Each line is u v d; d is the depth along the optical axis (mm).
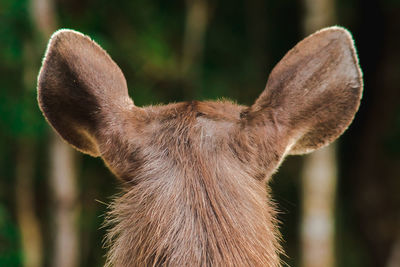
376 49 23938
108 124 5109
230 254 4562
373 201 23719
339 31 5223
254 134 5035
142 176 4906
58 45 5176
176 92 20281
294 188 21656
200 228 4633
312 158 17156
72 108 5191
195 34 20203
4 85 17453
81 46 5227
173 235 4621
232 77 21156
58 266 17656
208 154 4918
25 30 16422
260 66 21703
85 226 19641
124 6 19344
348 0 22672
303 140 5277
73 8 18844
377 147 23969
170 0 20328
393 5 22844
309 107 5172
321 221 17047
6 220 17125
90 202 19719
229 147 4977
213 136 5004
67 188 17625
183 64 20078
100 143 5113
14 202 19531
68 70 5176
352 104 5207
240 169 4906
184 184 4793
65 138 5293
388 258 23281
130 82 19438
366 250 23750
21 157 19203
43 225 20172
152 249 4621
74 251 17828
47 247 20016
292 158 21578
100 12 19109
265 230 4766
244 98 21406
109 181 19922
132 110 5184
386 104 23766
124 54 19203
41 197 20281
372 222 23703
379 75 23859
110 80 5238
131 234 4793
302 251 17266
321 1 16766
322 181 17109
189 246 4578
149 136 5031
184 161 4879
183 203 4727
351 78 5203
